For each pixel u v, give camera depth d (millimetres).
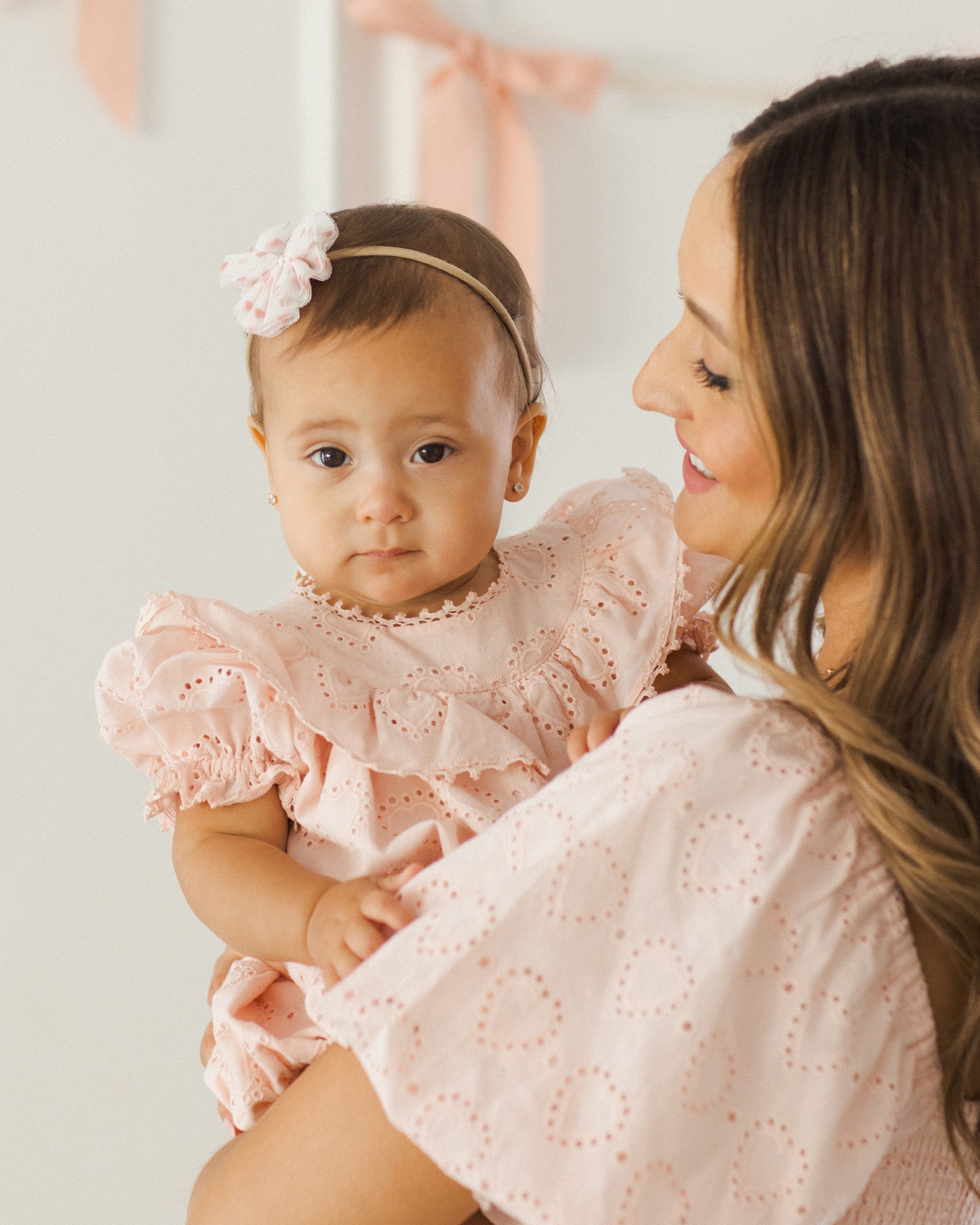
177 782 953
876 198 693
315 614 1030
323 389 976
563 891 651
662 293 2248
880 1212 703
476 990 638
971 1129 722
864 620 792
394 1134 675
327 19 1965
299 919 848
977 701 696
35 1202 1994
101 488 1959
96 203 1916
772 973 650
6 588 1924
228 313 1999
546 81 2098
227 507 2027
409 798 955
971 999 688
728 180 785
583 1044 630
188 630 979
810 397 715
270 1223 710
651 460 2273
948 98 717
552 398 2193
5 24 1854
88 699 1979
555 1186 608
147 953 2029
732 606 759
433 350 992
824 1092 639
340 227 1053
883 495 700
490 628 1034
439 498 993
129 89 1906
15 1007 1972
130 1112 2035
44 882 1974
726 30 2232
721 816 670
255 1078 908
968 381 679
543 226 2152
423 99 2043
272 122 1997
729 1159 625
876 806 672
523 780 973
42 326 1909
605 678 1041
